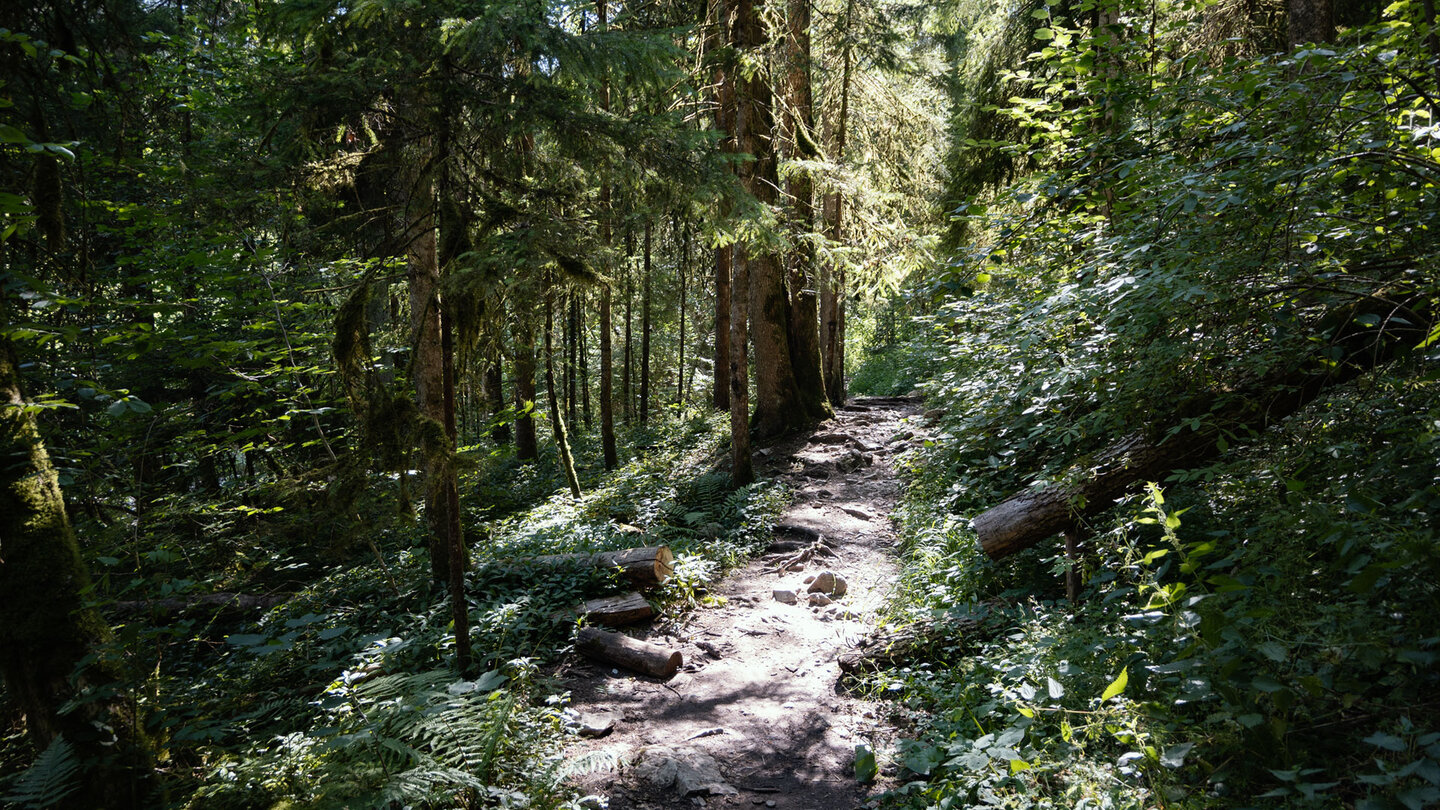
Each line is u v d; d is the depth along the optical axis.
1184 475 4.16
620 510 10.35
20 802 3.35
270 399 7.98
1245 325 4.07
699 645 6.30
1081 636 3.93
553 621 6.31
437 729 3.78
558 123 5.18
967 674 4.66
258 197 5.57
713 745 4.66
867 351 32.53
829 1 12.95
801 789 4.18
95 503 5.62
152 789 4.02
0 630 3.90
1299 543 3.31
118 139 6.58
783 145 14.09
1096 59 4.50
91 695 3.81
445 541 7.30
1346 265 3.87
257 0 5.73
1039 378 5.32
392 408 4.85
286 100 5.11
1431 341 3.26
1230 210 3.79
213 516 6.34
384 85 4.89
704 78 11.53
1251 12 8.50
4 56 4.83
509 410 9.27
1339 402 3.88
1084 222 4.90
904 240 11.70
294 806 3.50
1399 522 2.92
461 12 4.68
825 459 12.50
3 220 3.97
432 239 7.36
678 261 15.39
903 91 16.56
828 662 5.83
